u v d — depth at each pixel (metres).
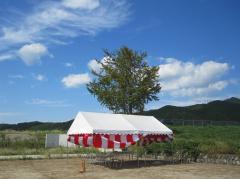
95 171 21.31
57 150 33.12
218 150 26.39
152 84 43.28
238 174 19.95
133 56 43.66
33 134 43.41
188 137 34.41
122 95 42.12
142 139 25.73
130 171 21.36
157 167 23.44
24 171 21.08
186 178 18.50
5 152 30.92
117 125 23.83
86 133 22.88
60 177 18.81
